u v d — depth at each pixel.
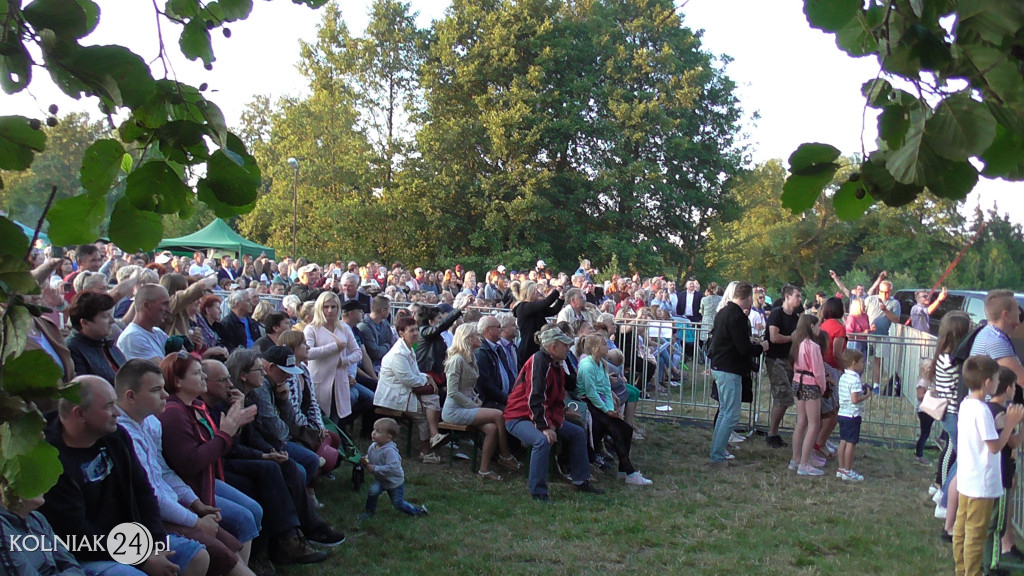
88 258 7.14
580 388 7.91
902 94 1.17
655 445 9.30
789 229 37.00
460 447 8.47
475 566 5.30
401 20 39.28
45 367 1.19
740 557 5.76
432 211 36.06
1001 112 1.08
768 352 9.37
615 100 35.16
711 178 37.59
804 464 8.20
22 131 1.24
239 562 4.26
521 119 34.09
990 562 5.20
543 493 6.94
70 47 1.19
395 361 7.71
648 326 10.77
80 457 3.54
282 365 5.88
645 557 5.70
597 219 37.34
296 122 36.59
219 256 25.95
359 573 5.08
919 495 7.57
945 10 1.17
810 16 1.22
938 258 31.08
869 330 13.43
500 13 36.00
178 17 1.65
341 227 34.91
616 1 38.25
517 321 8.88
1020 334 7.00
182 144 1.27
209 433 4.62
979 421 4.96
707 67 38.09
